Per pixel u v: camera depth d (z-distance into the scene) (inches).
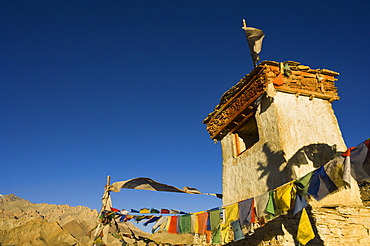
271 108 451.8
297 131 439.8
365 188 407.2
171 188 431.2
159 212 415.8
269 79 448.1
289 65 473.4
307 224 275.9
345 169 219.9
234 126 537.6
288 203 273.0
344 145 465.1
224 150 560.4
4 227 4827.8
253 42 414.0
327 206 378.0
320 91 490.3
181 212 414.9
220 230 381.4
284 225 377.7
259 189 440.8
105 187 418.6
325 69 497.7
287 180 391.2
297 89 470.0
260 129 466.9
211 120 589.3
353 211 386.9
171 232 380.5
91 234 429.7
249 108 487.2
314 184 251.9
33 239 4338.1
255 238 417.7
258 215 303.4
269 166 430.6
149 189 424.8
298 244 354.0
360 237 370.0
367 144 210.7
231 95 530.6
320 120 469.1
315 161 424.2
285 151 414.6
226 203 514.6
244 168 488.1
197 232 362.3
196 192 465.4
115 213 414.9
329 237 350.0
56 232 4658.0
